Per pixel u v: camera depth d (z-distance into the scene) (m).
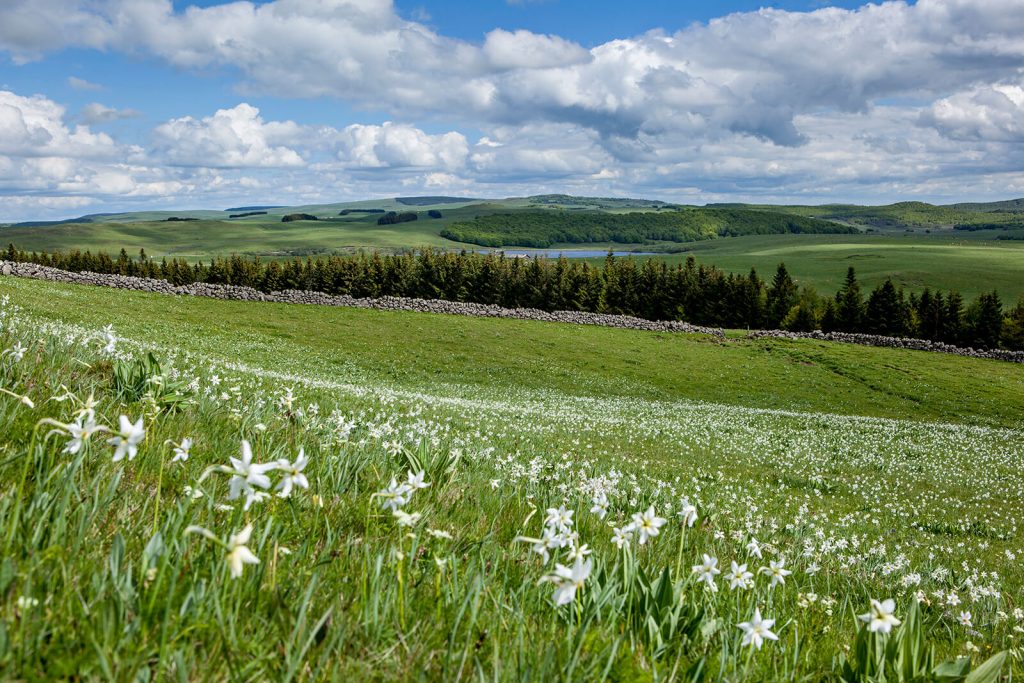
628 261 99.81
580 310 97.56
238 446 6.07
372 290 103.75
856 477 23.23
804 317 98.38
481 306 66.25
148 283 54.91
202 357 27.12
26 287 42.72
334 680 2.29
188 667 2.19
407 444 9.24
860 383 55.78
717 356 60.34
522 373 48.22
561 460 15.70
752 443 28.47
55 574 2.55
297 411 8.73
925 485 23.50
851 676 3.52
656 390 48.88
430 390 38.00
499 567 4.28
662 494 12.63
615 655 3.00
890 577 9.24
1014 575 11.84
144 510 3.39
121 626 2.31
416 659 2.62
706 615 3.81
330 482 5.50
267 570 2.95
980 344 91.12
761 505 16.08
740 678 3.16
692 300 98.94
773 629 4.26
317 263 110.38
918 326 96.75
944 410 50.19
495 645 2.59
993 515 19.55
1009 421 48.19
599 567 3.90
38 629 2.18
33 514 3.04
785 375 56.56
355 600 3.01
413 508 5.02
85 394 6.32
